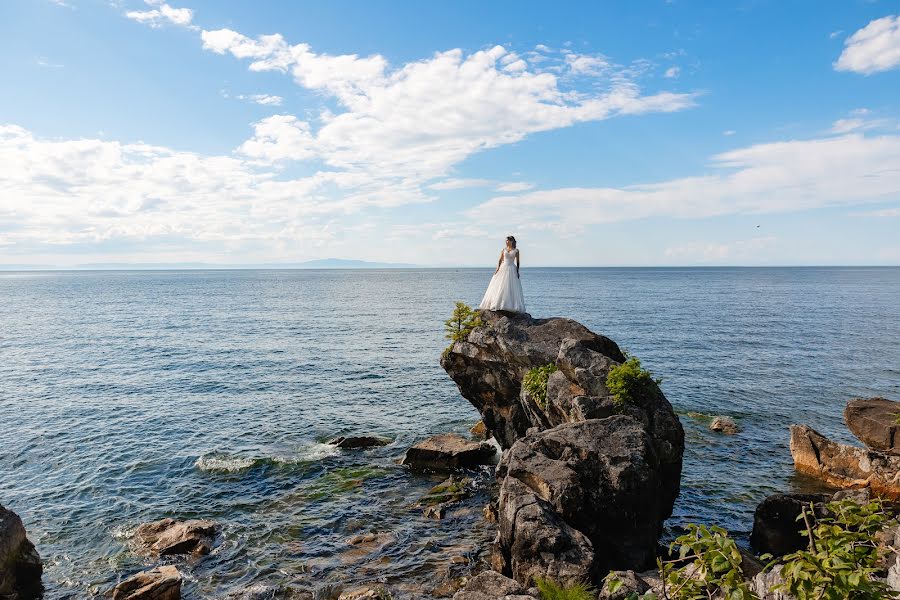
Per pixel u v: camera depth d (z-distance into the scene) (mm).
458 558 18469
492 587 14328
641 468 17219
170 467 27344
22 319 95312
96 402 39469
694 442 31812
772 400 41000
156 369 51281
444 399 41469
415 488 25078
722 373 49812
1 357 57156
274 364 54125
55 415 36125
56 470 26922
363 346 65688
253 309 115500
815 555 6461
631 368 19984
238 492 24531
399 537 20312
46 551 19562
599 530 16734
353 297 155500
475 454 27875
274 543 19969
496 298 26688
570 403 20562
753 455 29750
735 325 84125
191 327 83000
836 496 18906
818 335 73188
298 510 22750
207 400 40344
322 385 45562
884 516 7535
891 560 10289
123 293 176125
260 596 16359
